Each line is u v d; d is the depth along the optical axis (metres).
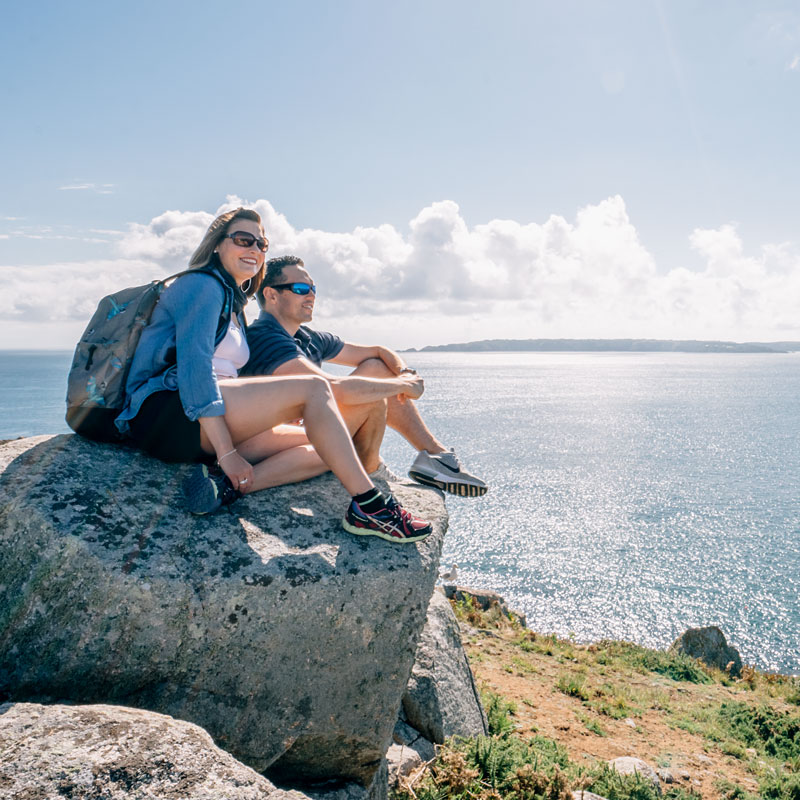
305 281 4.47
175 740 2.21
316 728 3.19
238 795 2.07
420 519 3.43
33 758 2.01
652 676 16.08
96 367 3.25
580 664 15.57
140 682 2.89
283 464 3.65
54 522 2.92
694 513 74.31
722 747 10.65
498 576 49.41
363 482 3.30
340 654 3.14
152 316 3.27
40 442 3.52
